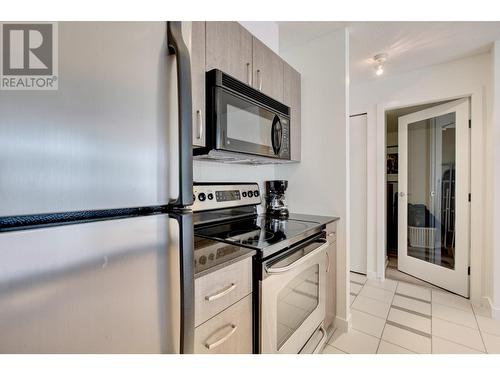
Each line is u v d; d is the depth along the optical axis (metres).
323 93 1.94
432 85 2.40
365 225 2.87
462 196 2.33
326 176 1.94
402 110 2.98
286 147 1.72
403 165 2.89
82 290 0.43
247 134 1.36
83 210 0.42
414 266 2.79
